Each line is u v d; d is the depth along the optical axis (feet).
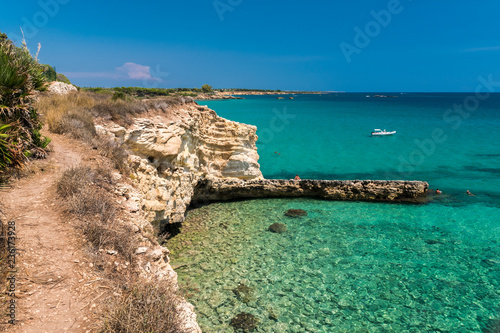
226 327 36.11
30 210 24.70
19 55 36.83
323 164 141.59
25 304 16.42
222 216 74.28
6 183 27.76
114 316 16.19
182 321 18.83
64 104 55.16
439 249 57.77
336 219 72.74
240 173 94.89
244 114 318.24
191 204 85.20
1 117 32.40
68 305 17.24
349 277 47.52
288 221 70.90
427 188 88.99
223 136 94.12
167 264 27.76
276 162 145.59
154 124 62.49
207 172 89.81
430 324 38.14
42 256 20.21
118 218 28.09
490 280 47.62
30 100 36.17
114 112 55.36
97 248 22.75
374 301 42.04
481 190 98.89
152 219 51.90
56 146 39.60
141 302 17.65
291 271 48.73
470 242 60.95
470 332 37.06
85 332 15.76
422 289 44.98
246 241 59.57
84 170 32.14
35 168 31.81
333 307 40.47
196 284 44.45
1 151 29.07
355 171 129.70
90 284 19.27
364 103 567.18
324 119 295.48
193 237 61.16
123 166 43.55
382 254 55.26
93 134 46.29
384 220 72.59
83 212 25.77
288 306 40.34
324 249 56.80
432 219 73.67
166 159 64.28
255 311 39.09
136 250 24.97
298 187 91.56
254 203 86.02
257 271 48.49
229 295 42.14
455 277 48.29
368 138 202.08
